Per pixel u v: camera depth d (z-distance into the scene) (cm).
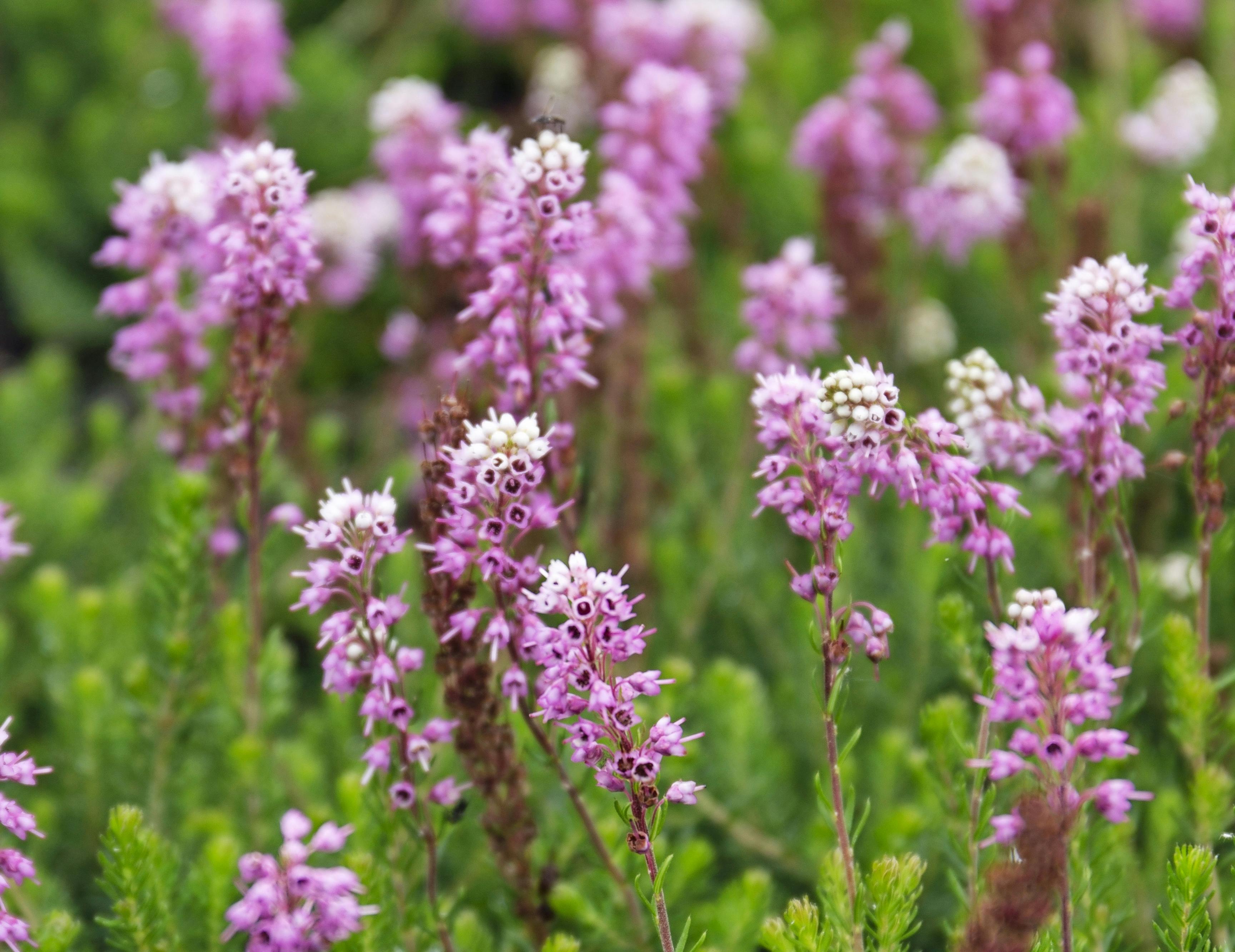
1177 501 72
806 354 68
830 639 56
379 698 57
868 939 59
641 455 71
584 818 60
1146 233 85
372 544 57
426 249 72
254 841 65
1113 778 61
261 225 60
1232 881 61
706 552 70
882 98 82
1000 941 55
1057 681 54
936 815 63
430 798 59
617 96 83
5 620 72
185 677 65
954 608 61
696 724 66
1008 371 79
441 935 59
